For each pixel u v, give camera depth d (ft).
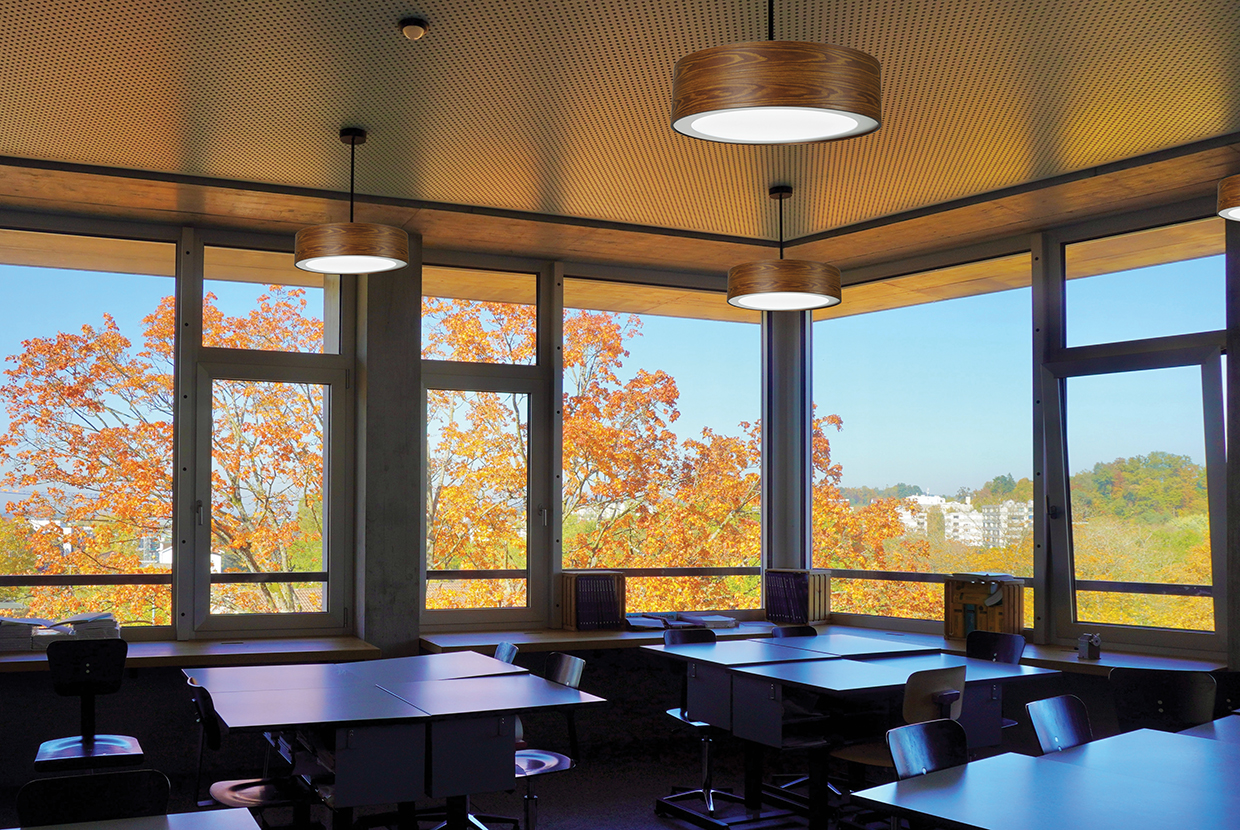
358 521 20.38
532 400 22.65
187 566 19.35
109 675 14.56
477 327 22.25
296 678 14.10
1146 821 7.73
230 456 19.93
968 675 14.92
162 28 11.37
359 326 20.71
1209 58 12.14
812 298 16.69
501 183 17.31
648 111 14.01
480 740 11.86
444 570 21.48
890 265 23.00
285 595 20.17
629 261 23.07
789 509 24.84
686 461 24.06
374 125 14.49
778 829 15.96
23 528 18.49
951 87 13.11
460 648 19.08
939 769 9.35
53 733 17.29
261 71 12.61
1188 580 18.26
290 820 16.63
